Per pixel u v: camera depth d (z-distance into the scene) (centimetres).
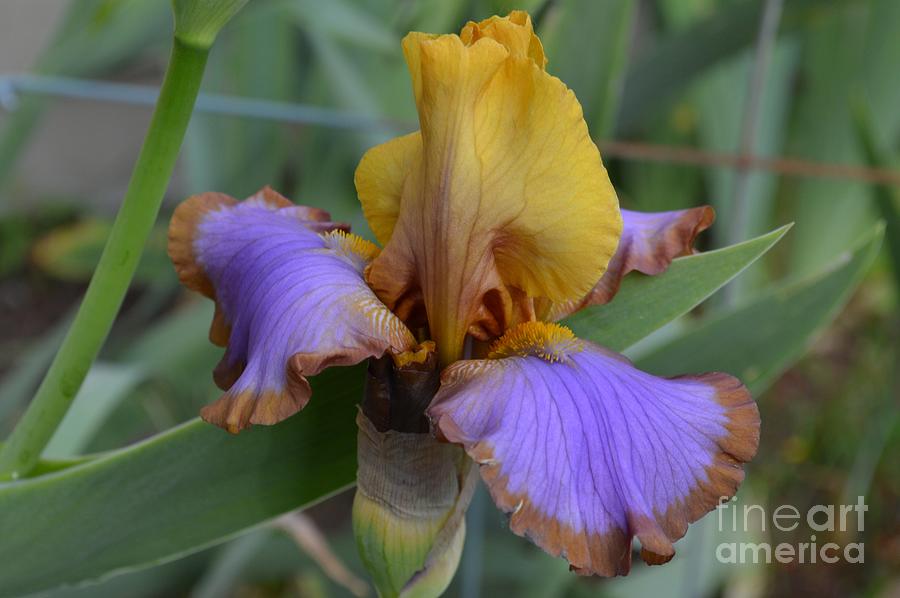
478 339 48
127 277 48
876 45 102
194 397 84
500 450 44
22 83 64
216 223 49
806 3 79
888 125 106
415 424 47
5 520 48
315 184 91
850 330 116
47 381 49
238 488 50
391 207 48
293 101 95
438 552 48
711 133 105
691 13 100
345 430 50
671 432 45
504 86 45
